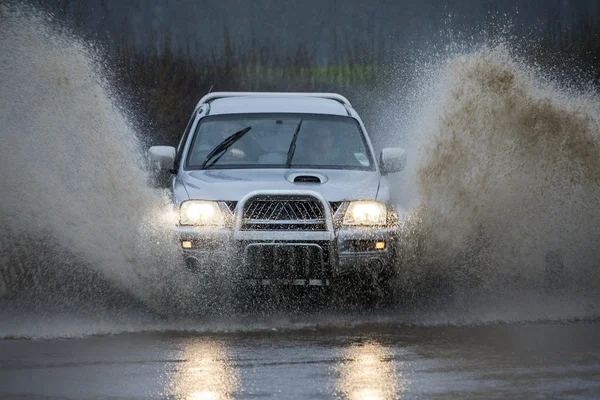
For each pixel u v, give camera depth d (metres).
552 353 18.59
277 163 26.28
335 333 20.86
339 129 27.59
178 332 21.02
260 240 23.06
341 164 26.47
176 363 17.72
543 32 58.94
